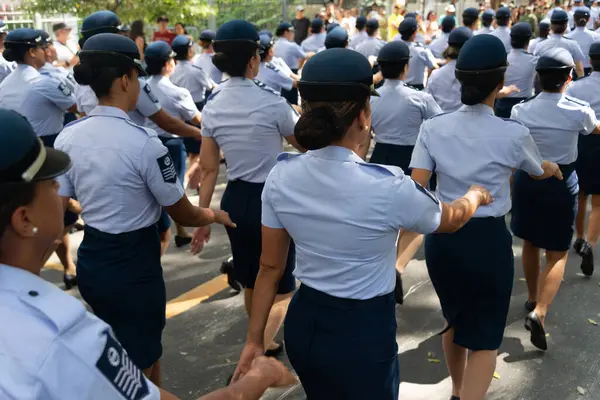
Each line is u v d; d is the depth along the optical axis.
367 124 1.88
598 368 3.44
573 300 4.21
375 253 1.84
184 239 5.36
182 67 7.12
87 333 1.08
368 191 1.79
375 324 1.87
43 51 4.32
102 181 2.41
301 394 3.25
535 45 8.22
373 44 9.68
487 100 2.57
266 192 1.99
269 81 7.29
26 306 1.05
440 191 2.69
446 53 5.84
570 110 3.45
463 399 2.59
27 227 1.11
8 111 1.10
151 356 2.62
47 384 1.01
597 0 14.52
